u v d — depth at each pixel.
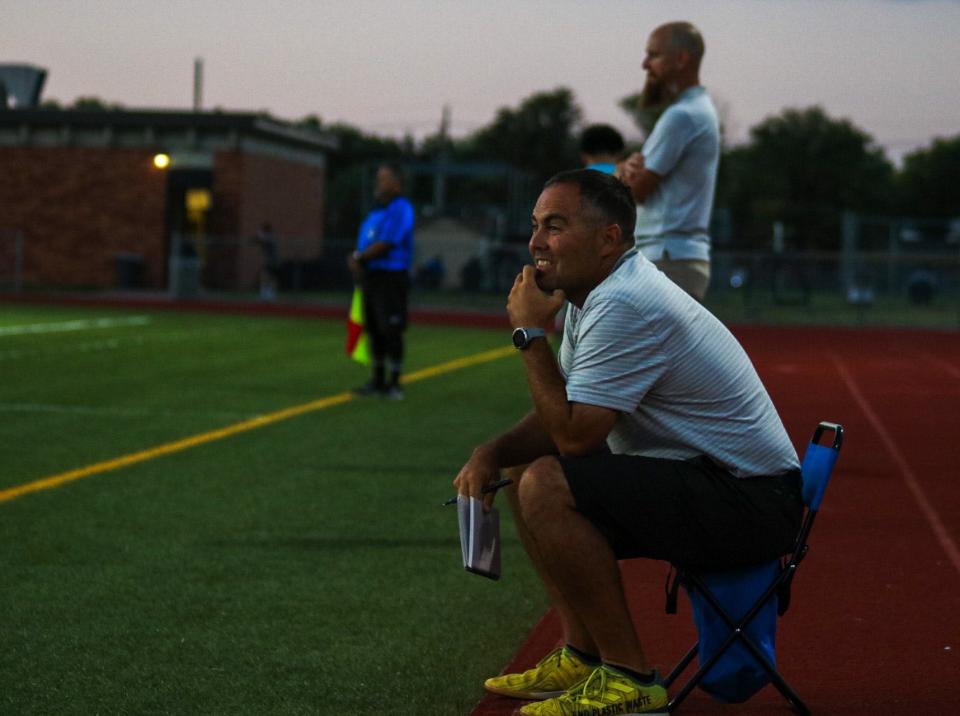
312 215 45.56
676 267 6.97
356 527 7.07
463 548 4.11
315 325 25.38
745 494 3.91
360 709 4.22
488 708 4.23
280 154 42.50
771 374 17.47
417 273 38.66
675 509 3.85
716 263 36.59
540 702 4.05
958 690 4.39
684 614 5.43
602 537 3.88
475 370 16.66
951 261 36.03
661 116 6.91
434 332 25.14
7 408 11.80
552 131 82.38
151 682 4.48
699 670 3.97
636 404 3.92
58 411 11.64
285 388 13.88
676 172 6.92
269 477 8.55
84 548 6.50
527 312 4.03
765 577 3.98
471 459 4.20
